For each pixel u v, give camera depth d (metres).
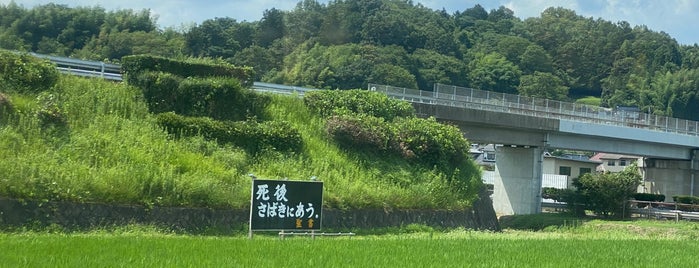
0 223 20.33
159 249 14.92
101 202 22.56
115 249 14.53
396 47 102.00
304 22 113.88
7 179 21.11
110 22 84.31
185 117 30.14
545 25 151.00
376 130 34.78
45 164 23.23
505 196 50.56
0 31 75.50
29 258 12.73
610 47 137.75
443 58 106.06
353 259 14.55
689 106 109.50
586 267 14.85
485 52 123.19
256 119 32.84
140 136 27.98
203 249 15.37
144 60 32.41
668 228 37.84
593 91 135.25
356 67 90.62
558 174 74.94
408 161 34.88
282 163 30.27
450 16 151.50
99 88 31.05
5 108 26.02
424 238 21.94
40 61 30.42
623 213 46.47
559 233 34.56
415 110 40.22
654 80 119.00
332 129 34.06
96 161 24.80
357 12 118.62
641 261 16.38
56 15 80.50
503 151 51.28
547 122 47.16
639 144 56.53
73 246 14.77
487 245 18.97
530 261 15.48
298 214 21.05
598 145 52.72
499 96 46.78
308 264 13.49
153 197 23.73
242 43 107.38
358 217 28.45
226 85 32.44
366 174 32.28
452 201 33.25
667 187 64.12
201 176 25.95
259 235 23.08
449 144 36.09
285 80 89.44
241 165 28.61
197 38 89.75
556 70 131.88
